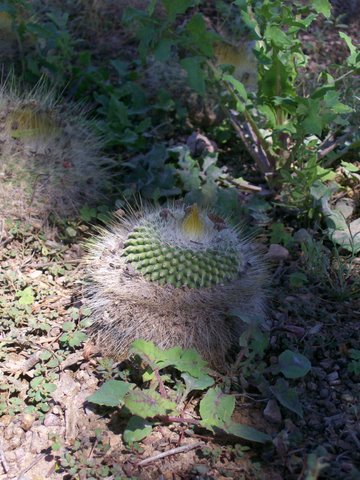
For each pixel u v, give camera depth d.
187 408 0.60
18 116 0.84
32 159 0.81
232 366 0.63
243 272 0.64
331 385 0.63
